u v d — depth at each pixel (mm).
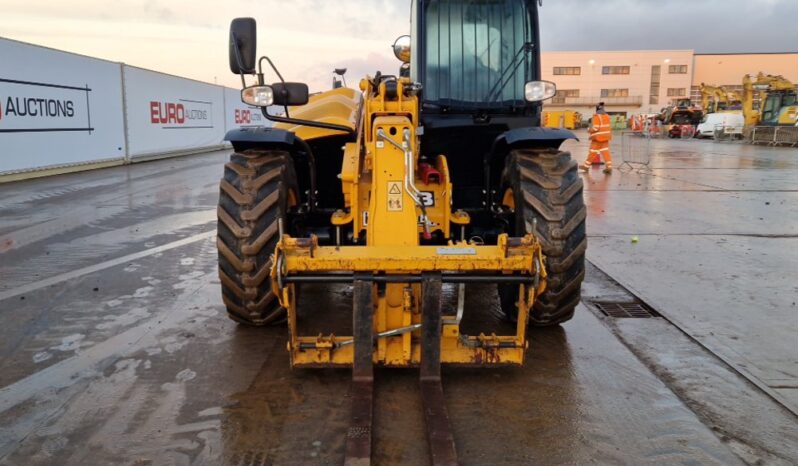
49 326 4129
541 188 3621
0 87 11203
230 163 3816
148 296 4781
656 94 70000
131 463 2559
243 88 3484
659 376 3422
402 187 3111
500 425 2873
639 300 4770
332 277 3004
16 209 8805
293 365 3215
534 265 2973
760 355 3717
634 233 7324
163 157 18109
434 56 4219
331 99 5035
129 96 15992
